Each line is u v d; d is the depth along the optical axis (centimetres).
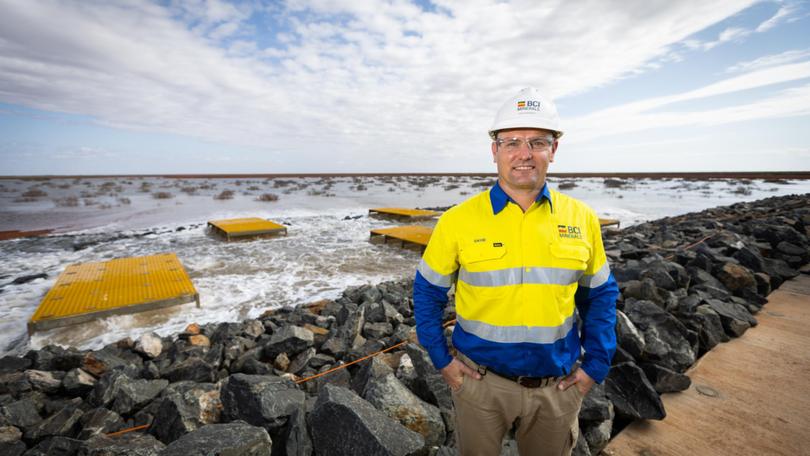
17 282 859
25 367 443
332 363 416
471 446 161
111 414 317
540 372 144
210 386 311
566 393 150
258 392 265
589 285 156
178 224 1822
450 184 6856
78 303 627
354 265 1025
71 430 313
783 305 438
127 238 1438
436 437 250
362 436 208
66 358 435
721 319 379
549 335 140
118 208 2580
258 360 452
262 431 211
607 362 149
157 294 673
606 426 240
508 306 140
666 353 319
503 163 143
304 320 577
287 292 784
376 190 5022
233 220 1689
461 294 154
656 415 246
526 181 140
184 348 477
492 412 154
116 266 872
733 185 5303
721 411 259
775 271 541
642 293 434
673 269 505
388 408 253
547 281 138
